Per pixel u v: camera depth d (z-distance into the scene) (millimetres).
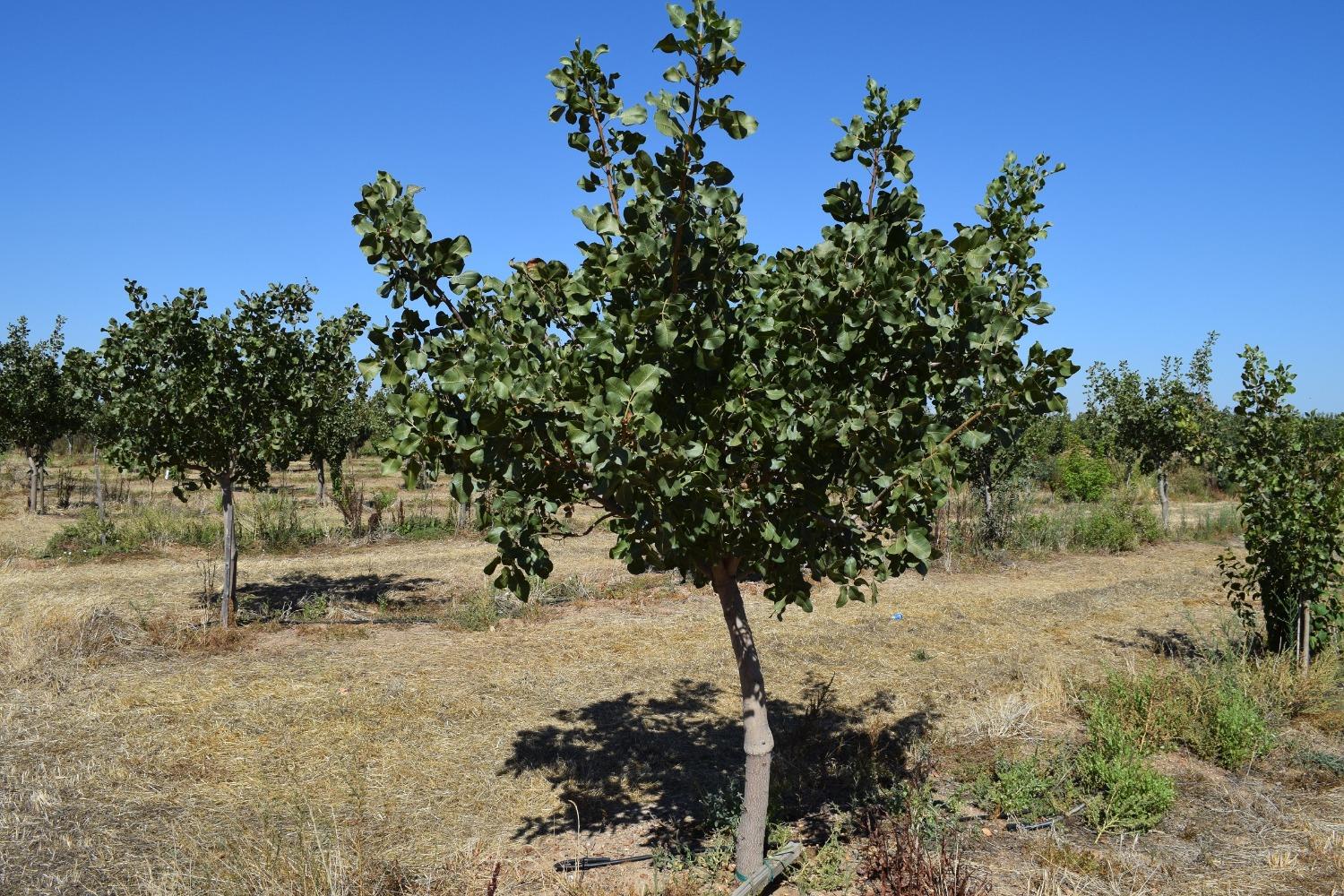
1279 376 8703
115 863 5098
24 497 24312
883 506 4258
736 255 3959
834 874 4918
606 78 4105
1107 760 6223
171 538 17094
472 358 3627
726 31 3592
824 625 11242
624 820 5863
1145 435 20266
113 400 10156
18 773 6328
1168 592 13648
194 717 7559
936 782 6395
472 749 7055
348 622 11203
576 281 3729
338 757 6816
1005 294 4660
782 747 7055
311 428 11422
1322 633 8602
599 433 3309
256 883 4668
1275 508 8641
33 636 9195
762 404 3650
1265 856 5238
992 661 9625
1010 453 17547
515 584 4020
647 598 12789
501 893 4879
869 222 4172
